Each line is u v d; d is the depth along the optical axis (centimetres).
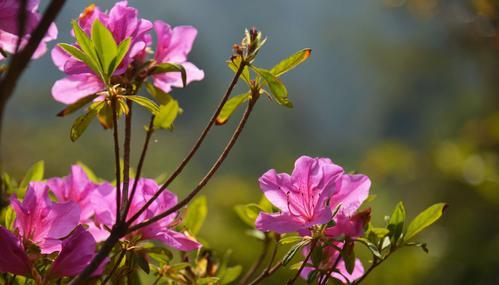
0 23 153
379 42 4088
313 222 161
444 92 4125
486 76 1296
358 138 6681
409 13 1241
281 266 183
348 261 165
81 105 182
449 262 945
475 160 899
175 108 192
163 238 170
